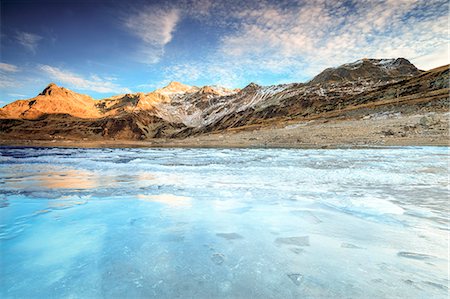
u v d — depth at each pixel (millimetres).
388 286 2820
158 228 4777
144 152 30969
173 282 3000
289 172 11055
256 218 5270
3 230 4707
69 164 15883
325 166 12766
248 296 2693
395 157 16656
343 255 3605
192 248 3912
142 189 8039
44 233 4566
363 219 5098
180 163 15406
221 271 3230
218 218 5301
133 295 2754
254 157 19219
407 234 4305
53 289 2906
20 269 3355
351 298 2617
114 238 4324
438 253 3615
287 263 3404
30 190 7980
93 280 3076
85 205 6332
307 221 5035
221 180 9453
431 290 2734
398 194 6992
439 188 7695
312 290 2777
